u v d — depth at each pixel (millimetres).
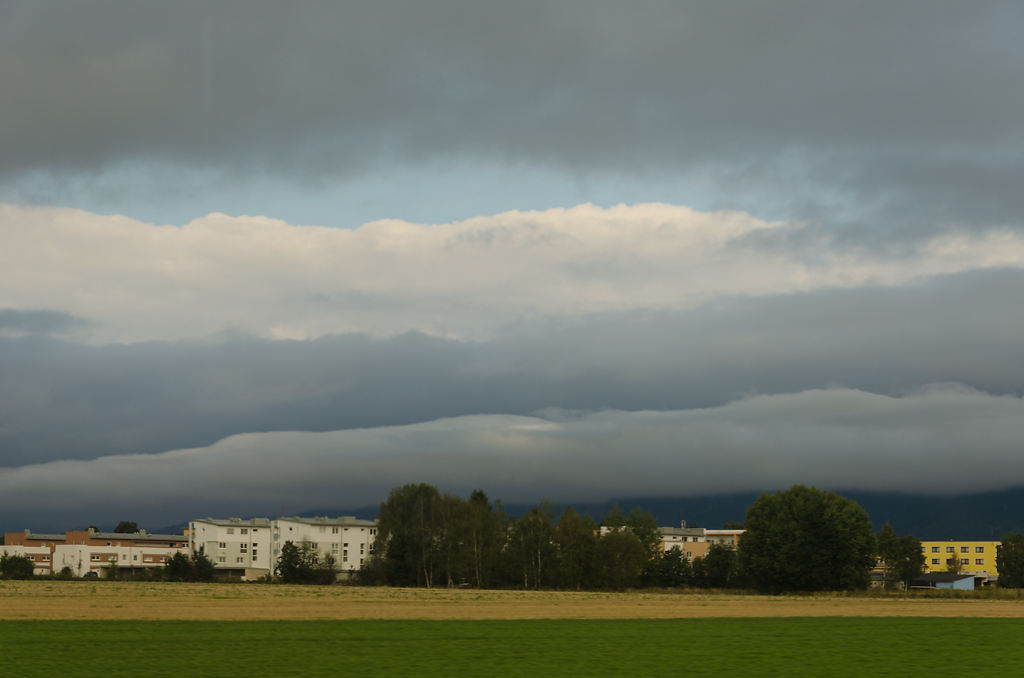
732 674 44812
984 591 149750
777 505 163875
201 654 51625
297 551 196375
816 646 58594
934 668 47438
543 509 182625
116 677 42469
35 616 78125
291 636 62219
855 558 156750
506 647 56781
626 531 178500
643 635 65812
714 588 188750
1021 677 44094
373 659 50062
